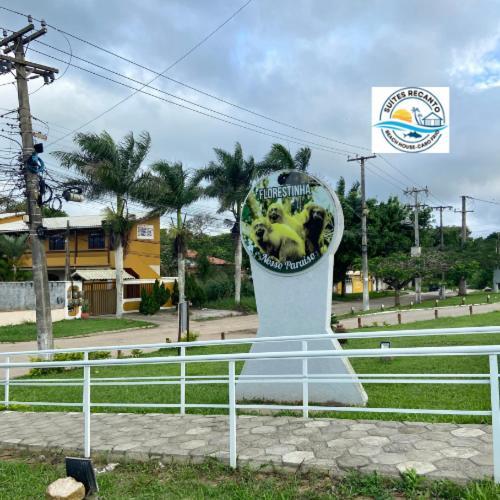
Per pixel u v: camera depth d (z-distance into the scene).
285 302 9.17
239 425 6.70
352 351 4.92
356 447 5.43
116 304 34.97
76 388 11.84
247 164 34.75
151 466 5.62
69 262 38.75
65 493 4.78
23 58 16.62
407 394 8.70
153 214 33.47
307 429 6.24
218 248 60.19
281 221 9.30
